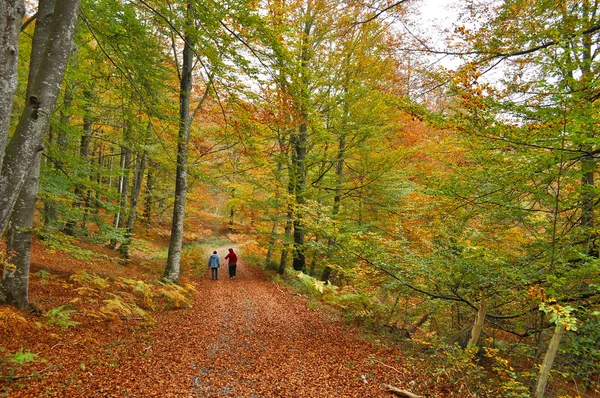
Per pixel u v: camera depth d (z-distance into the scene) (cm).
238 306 973
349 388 476
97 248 1452
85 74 852
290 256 1978
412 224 879
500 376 541
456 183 604
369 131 1211
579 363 540
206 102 1279
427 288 729
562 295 505
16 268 598
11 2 283
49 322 565
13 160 333
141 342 591
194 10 625
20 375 402
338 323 857
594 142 401
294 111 793
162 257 1770
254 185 1405
